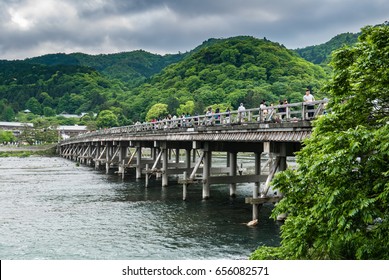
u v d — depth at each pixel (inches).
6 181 1836.9
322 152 356.2
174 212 1054.4
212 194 1360.7
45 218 1000.2
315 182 380.5
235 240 776.9
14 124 7450.8
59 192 1457.9
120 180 1854.1
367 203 306.7
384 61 348.5
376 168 329.4
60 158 4197.8
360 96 373.4
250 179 1222.9
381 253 330.0
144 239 800.3
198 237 806.5
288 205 398.9
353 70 371.2
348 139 327.3
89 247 751.1
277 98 5629.9
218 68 7755.9
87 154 3464.6
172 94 7052.2
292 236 388.8
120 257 689.6
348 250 419.5
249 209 1083.3
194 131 1182.3
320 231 370.9
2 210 1104.8
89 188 1563.7
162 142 1567.4
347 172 337.4
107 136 2333.9
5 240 800.9
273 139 808.9
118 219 983.6
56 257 692.7
